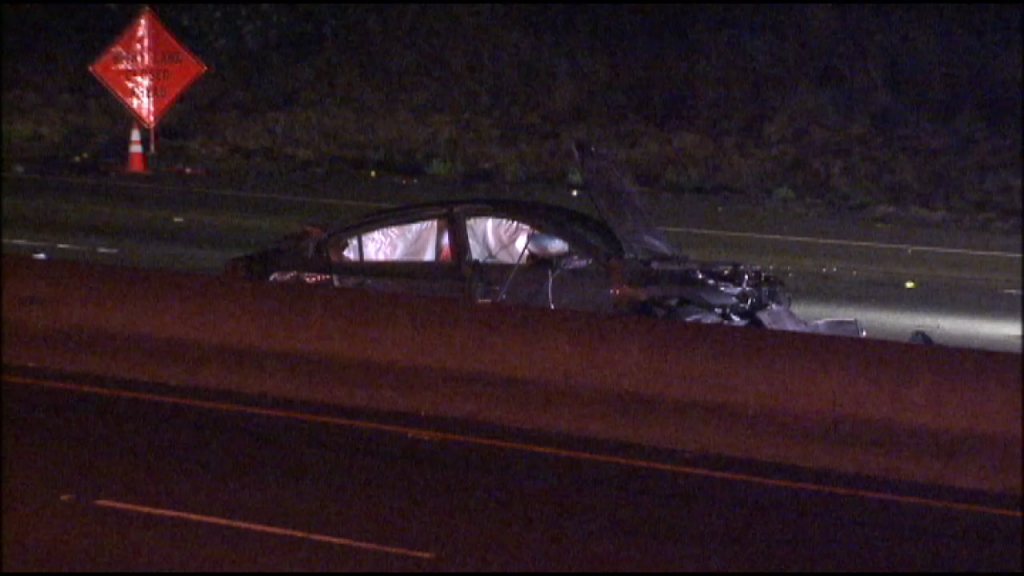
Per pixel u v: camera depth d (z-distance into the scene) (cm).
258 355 2394
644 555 1623
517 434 2173
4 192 5188
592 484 1914
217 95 7825
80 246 4341
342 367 2347
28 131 6650
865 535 1738
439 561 1574
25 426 2088
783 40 8356
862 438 2066
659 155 6500
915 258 4566
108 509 1714
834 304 3831
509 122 7469
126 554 1559
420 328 2320
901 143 6919
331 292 2381
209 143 6606
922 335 2736
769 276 2775
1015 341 3512
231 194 5284
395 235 2708
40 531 1625
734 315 2561
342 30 8825
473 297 2602
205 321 2434
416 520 1717
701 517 1784
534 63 8262
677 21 8775
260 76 8206
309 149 6569
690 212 5225
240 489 1812
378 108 7681
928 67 7938
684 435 2144
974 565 1641
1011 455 2002
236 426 2141
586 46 8562
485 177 5938
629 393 2189
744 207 5428
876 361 2086
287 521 1692
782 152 6694
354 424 2188
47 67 8275
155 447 1998
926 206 5878
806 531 1744
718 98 7688
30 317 2522
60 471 1861
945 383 2050
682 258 2797
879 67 7925
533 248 2625
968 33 8375
